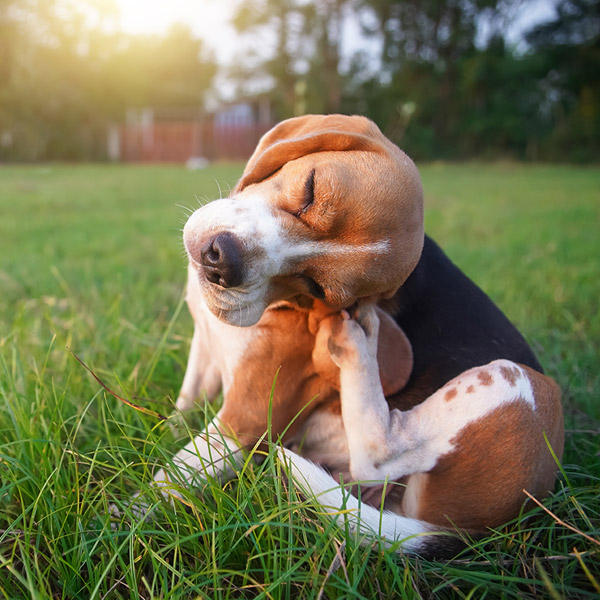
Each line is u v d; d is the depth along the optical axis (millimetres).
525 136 7816
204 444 554
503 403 535
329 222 486
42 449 540
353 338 531
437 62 8172
